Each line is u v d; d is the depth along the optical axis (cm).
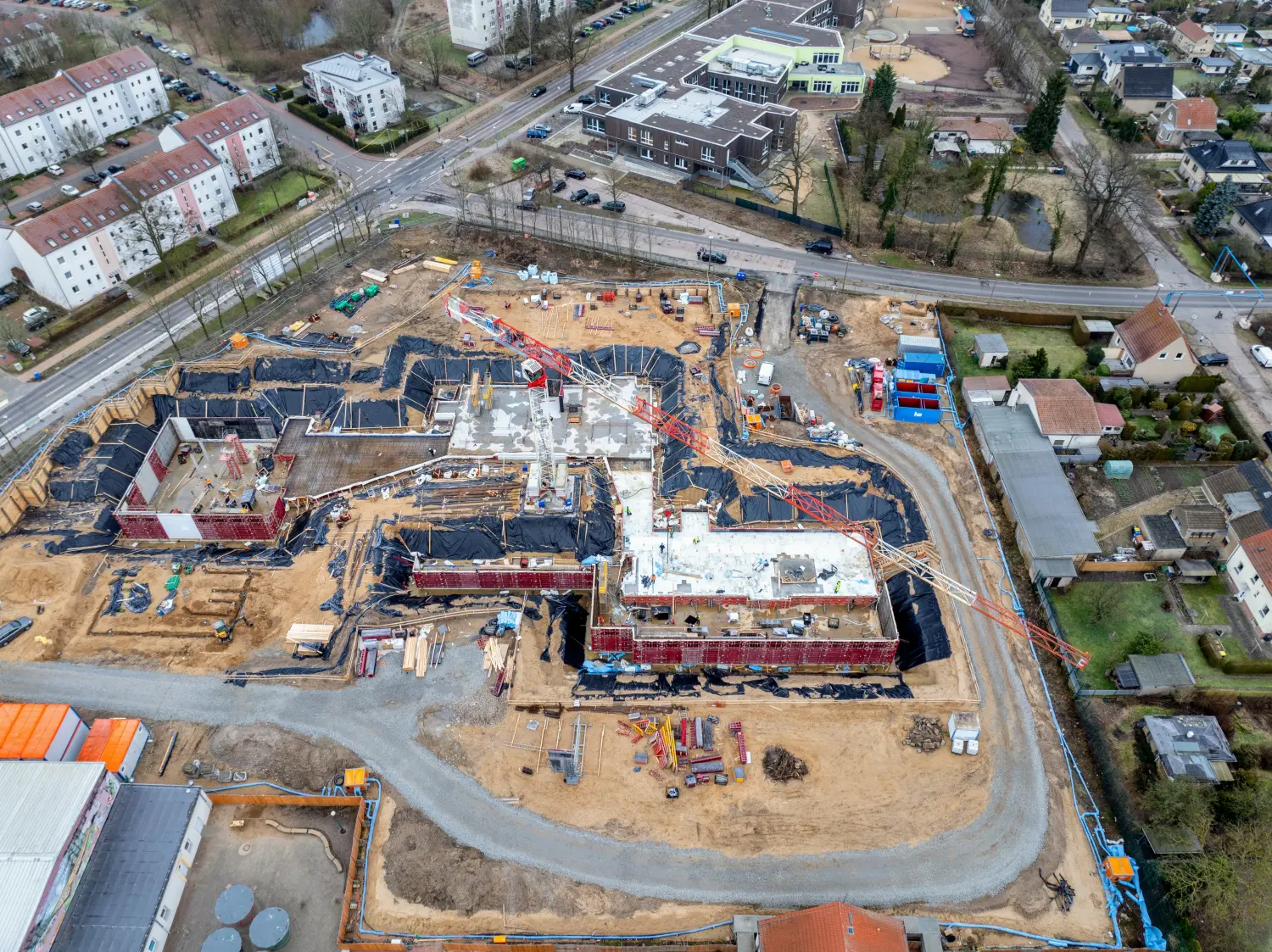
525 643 7669
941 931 5938
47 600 8006
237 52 17850
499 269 12144
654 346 10750
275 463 9575
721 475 9094
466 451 9544
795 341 10912
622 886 6181
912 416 9812
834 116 16000
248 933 5984
